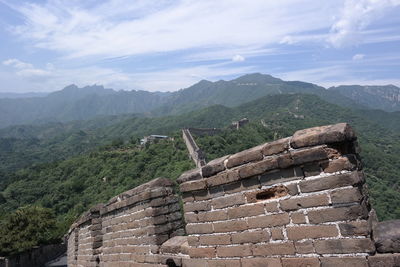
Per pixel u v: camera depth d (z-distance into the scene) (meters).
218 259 4.09
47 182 49.31
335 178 3.13
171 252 5.18
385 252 2.89
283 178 3.49
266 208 3.62
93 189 45.50
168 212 5.82
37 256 25.94
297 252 3.36
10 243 23.05
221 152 57.22
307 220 3.29
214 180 4.11
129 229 6.47
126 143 72.44
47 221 27.22
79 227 10.35
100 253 8.23
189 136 59.75
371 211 3.28
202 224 4.29
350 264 3.00
